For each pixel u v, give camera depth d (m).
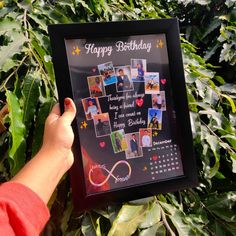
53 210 0.82
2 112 0.81
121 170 0.75
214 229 0.94
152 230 0.76
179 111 0.79
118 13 1.20
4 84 0.81
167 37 0.77
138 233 0.78
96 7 1.16
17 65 0.83
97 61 0.73
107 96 0.74
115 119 0.74
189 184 0.80
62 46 0.69
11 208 0.49
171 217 0.80
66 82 0.69
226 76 1.49
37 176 0.56
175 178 0.78
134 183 0.75
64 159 0.62
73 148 0.70
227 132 1.03
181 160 0.79
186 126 0.79
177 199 0.97
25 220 0.49
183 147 0.79
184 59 1.16
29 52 0.85
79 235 0.78
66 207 0.81
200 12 1.64
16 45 0.83
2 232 0.46
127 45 0.75
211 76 1.17
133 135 0.76
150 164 0.77
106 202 0.73
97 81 0.73
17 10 1.01
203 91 1.11
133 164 0.76
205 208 0.99
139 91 0.76
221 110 1.12
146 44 0.76
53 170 0.59
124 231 0.74
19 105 0.77
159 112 0.78
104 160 0.73
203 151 0.97
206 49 1.58
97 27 0.71
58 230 0.81
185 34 1.61
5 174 0.84
